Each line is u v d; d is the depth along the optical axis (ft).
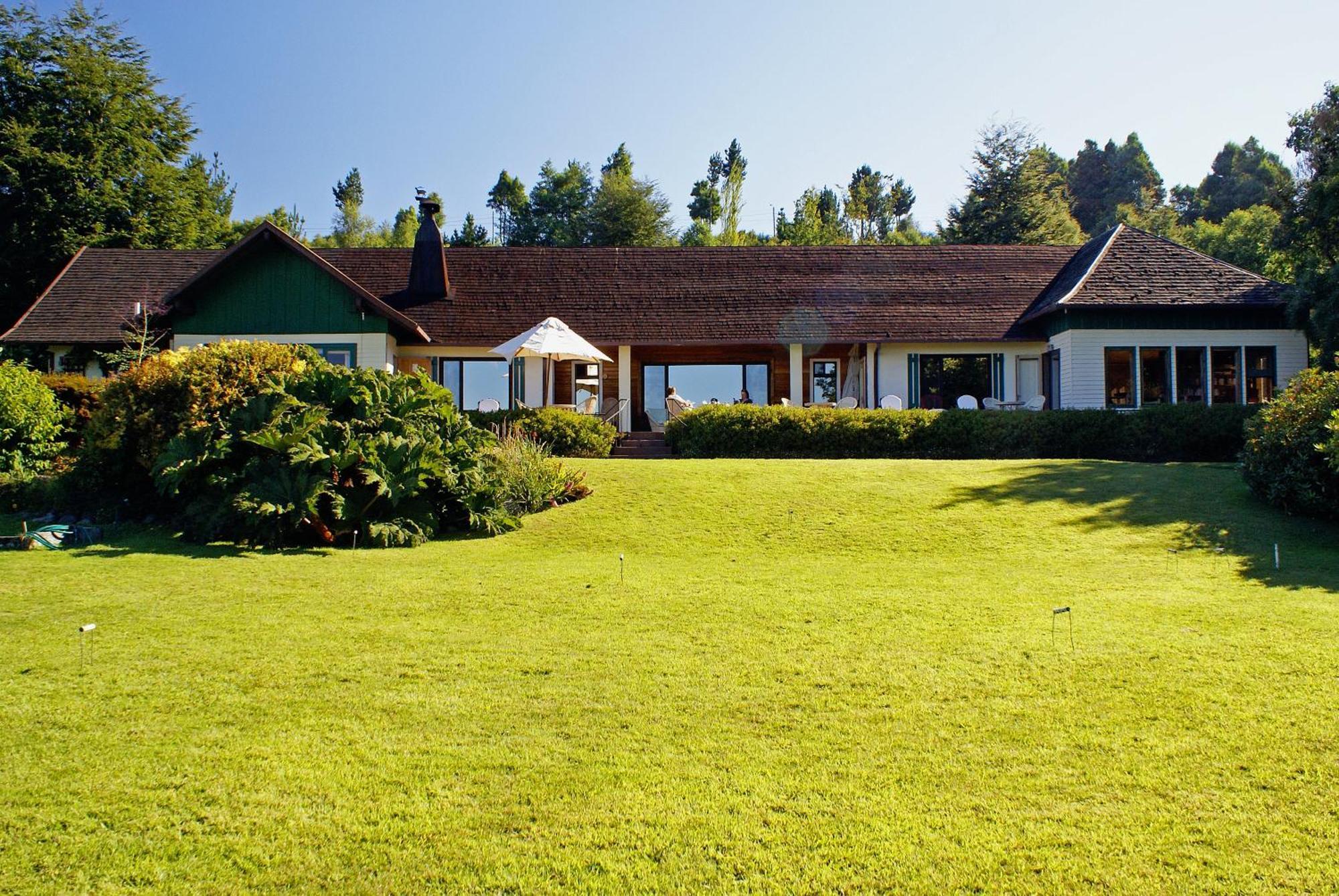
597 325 82.02
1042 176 183.52
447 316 82.69
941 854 12.35
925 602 26.43
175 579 28.84
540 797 13.91
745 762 15.14
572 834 12.85
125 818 13.14
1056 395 77.97
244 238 72.49
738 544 37.63
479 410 67.05
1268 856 12.21
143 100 132.26
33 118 118.73
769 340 80.02
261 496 35.88
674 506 43.62
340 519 36.78
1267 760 15.02
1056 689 18.51
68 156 116.47
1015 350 81.56
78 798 13.71
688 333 81.10
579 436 63.67
